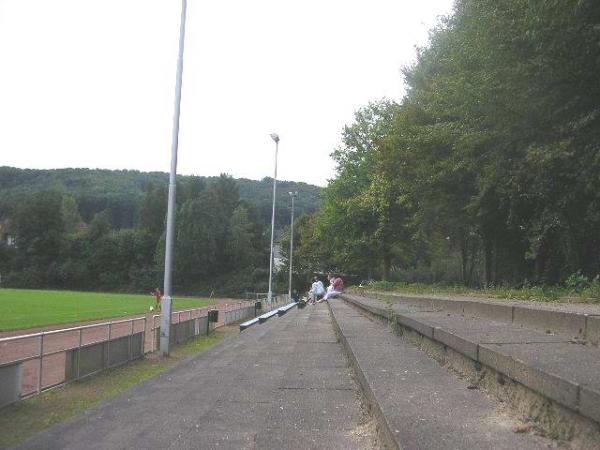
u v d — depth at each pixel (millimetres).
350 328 12938
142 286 110062
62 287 111750
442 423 4438
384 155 26172
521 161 15820
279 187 173750
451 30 22516
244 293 104688
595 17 11586
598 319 5887
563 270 19797
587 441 3641
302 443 5262
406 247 45062
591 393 3480
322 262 88000
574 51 12375
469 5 17641
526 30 12859
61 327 27344
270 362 10945
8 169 179125
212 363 11508
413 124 24234
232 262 114625
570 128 13453
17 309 41094
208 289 109500
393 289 30500
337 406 6703
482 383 5758
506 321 8547
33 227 113812
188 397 7871
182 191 126500
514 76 13680
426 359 7742
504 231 22734
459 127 17938
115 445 5539
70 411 9812
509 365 4902
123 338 16031
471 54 16031
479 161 17703
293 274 104000
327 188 52406
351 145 49969
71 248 115125
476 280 34594
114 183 182125
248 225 117438
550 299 10961
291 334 16969
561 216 16859
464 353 6301
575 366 4477
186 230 110625
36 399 10891
